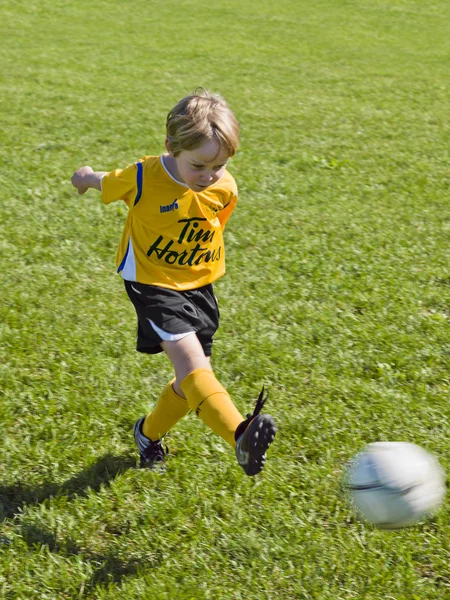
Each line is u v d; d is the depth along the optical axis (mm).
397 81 15547
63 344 4867
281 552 3246
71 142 9719
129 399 4328
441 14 25078
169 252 3436
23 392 4344
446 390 4559
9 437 3982
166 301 3400
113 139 9984
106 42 18719
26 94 12539
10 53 16594
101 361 4684
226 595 3041
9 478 3666
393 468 2980
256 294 5699
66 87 13352
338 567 3178
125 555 3252
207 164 3197
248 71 16047
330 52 18953
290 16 23766
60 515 3426
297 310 5453
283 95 13719
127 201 3477
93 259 6195
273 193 8055
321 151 9883
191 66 16281
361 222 7262
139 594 3008
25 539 3285
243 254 6391
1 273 5863
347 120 11820
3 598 2988
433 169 9211
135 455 3887
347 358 4852
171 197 3365
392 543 3322
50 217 7039
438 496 3061
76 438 3977
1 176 8141
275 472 3770
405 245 6742
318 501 3582
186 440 4000
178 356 3316
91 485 3662
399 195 8148
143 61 16547
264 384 4543
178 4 24688
